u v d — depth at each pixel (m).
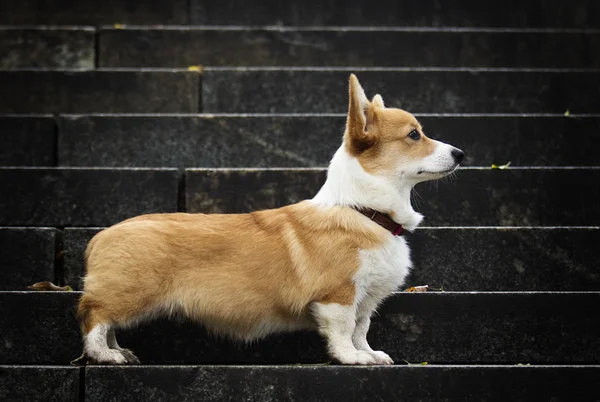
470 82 6.90
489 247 5.23
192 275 4.36
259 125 6.29
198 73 6.88
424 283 5.20
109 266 4.30
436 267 5.21
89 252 4.45
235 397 4.09
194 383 4.09
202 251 4.38
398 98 6.87
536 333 4.68
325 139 6.30
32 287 4.96
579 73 6.93
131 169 5.67
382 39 7.46
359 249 4.35
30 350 4.59
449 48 7.46
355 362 4.24
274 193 5.69
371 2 8.08
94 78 6.85
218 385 4.09
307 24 8.07
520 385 4.14
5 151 6.20
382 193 4.48
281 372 4.09
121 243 4.33
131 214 5.65
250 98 6.89
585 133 6.28
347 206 4.48
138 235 4.35
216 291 4.35
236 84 6.89
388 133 4.54
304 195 5.70
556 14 8.12
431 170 4.54
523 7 8.11
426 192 5.69
